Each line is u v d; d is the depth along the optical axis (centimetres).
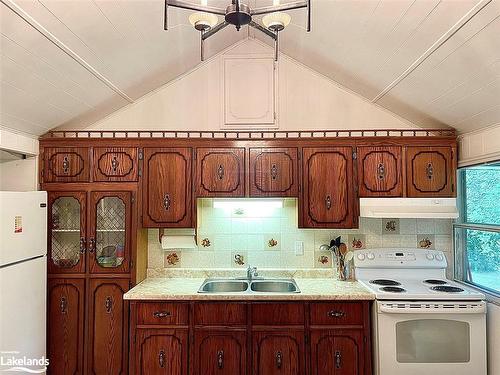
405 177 290
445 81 228
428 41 195
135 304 264
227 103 312
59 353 279
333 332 260
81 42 201
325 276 314
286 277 315
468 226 293
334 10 209
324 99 313
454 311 248
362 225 316
